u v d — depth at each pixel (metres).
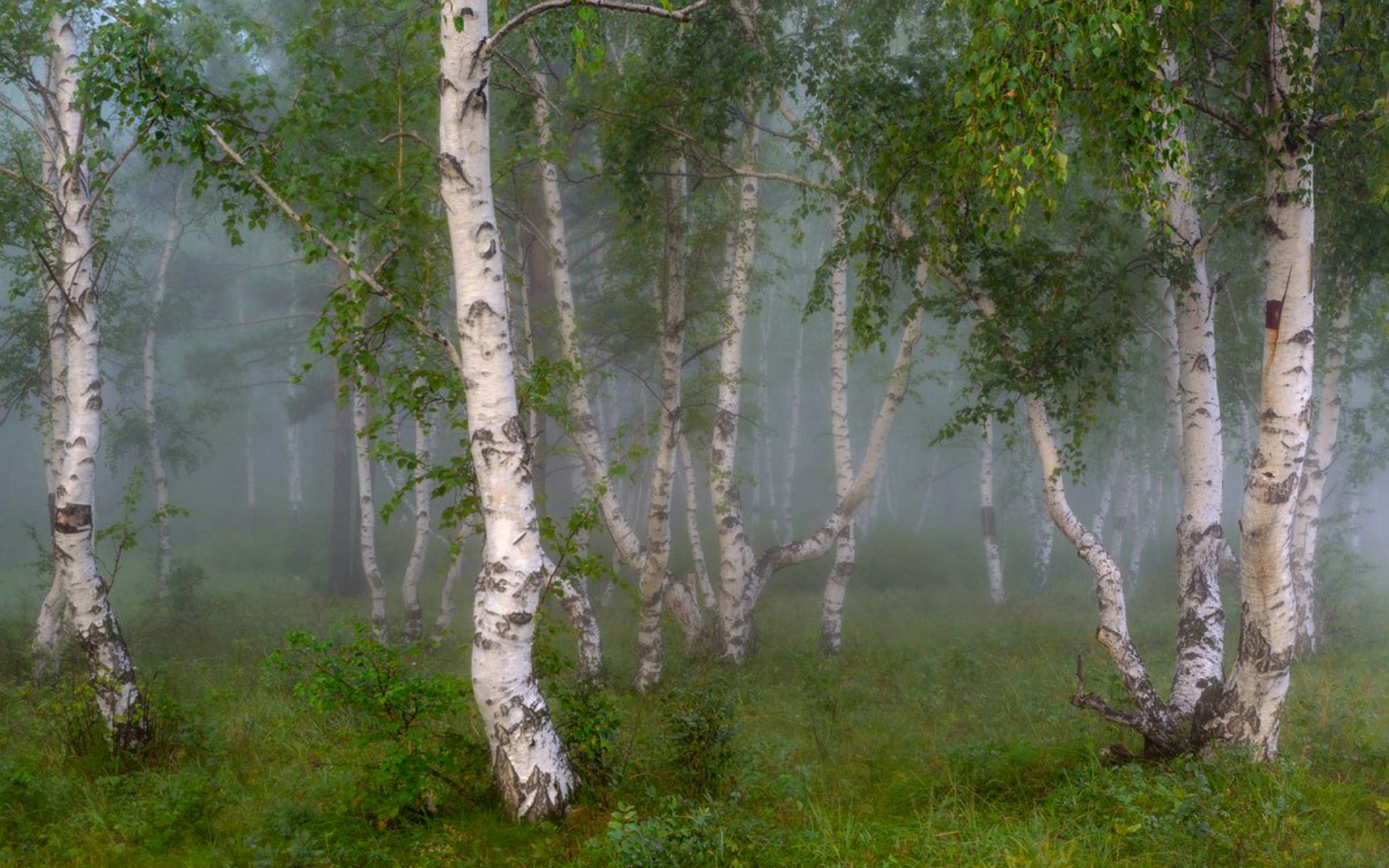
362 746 7.07
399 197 8.07
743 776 7.50
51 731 9.52
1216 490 9.70
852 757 9.02
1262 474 7.58
